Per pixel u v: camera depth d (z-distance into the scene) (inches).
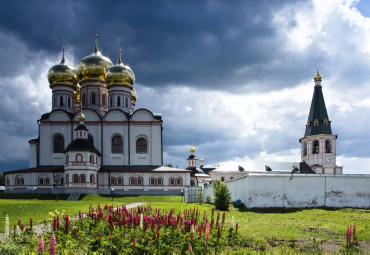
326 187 1785.2
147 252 647.8
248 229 1007.6
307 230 1003.3
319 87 4301.2
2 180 6082.7
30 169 3390.7
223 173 4498.0
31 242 691.4
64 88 3708.2
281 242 821.2
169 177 3459.6
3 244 639.8
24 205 1921.8
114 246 645.3
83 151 3161.9
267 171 4539.9
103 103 3846.0
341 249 705.6
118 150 3587.6
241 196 1926.7
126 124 3590.1
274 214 1550.2
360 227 1090.1
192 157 4626.0
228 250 716.7
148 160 3572.8
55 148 3533.5
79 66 3853.3
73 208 1718.8
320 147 4128.9
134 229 743.1
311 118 4249.5
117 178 3403.1
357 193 1790.1
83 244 693.3
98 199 2938.0
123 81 3745.1
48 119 3531.0
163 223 822.5
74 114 3644.2
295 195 1770.4
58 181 2883.9
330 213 1556.3
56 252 618.5
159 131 3617.1
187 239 682.2
